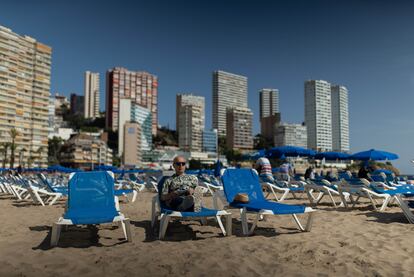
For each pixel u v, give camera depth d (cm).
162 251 429
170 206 529
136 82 18175
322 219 656
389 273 346
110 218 454
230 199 577
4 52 7500
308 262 382
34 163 7875
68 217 450
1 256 413
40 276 345
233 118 16575
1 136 7438
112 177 574
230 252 422
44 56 8344
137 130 12825
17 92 7756
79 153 10494
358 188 783
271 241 477
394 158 1355
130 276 344
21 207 901
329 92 16038
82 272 356
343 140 16062
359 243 463
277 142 15938
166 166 12200
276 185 974
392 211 768
